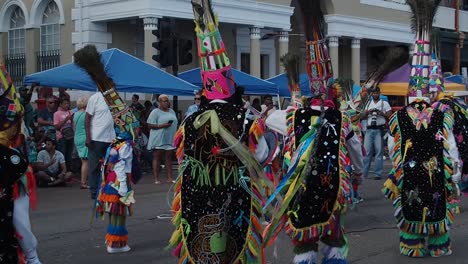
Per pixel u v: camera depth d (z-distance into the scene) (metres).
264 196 4.58
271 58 25.70
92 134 10.88
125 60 14.20
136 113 14.15
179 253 4.47
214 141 4.38
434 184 6.73
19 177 4.30
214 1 20.67
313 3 5.42
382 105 13.63
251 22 22.25
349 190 5.24
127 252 7.27
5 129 4.29
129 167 7.13
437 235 6.92
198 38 4.55
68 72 13.91
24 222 4.32
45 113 13.37
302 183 5.09
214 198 4.39
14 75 21.84
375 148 13.83
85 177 12.58
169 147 13.27
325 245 5.27
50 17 21.06
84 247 7.53
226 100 4.53
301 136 5.24
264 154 4.54
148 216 9.55
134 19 19.88
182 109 22.17
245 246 4.40
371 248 7.45
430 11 6.95
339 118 5.27
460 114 7.10
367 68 29.92
